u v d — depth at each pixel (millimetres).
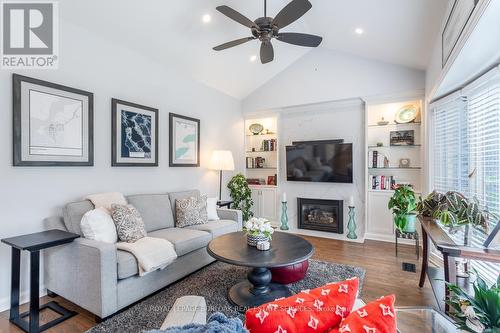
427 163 3594
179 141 3963
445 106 3148
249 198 4918
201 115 4430
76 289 2125
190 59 3787
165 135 3756
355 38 3645
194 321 1068
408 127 4066
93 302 2004
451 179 3033
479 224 1807
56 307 2236
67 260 2193
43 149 2436
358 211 4418
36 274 1921
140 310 2158
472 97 2586
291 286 2568
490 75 2178
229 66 4250
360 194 4391
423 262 2561
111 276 2018
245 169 5543
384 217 4102
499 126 2123
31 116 2361
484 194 2359
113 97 3068
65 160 2594
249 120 5594
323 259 3348
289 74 4859
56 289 2307
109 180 3027
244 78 4742
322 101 4562
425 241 2551
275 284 2506
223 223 3455
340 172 4391
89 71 2822
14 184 2283
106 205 2697
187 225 3350
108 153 3018
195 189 4184
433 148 3475
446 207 1925
